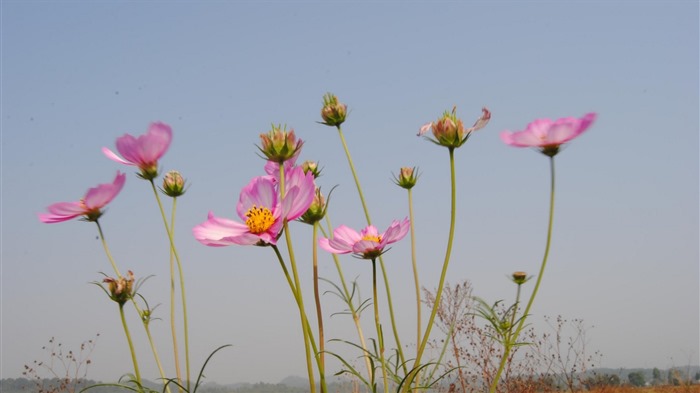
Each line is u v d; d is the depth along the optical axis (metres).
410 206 1.07
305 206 0.84
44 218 0.96
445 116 0.90
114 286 0.95
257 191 0.87
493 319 0.98
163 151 0.98
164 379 0.92
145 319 1.00
